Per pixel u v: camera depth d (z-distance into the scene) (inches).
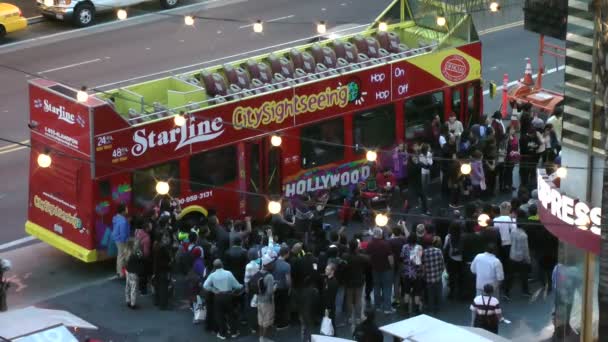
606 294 959.0
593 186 1013.2
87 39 2033.7
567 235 1013.8
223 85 1374.3
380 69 1444.4
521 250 1187.9
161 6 2194.9
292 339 1139.9
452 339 898.1
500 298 1211.2
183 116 1248.8
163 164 1290.6
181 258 1170.0
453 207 1438.2
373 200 1386.6
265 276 1105.4
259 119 1355.8
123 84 1818.4
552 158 1444.4
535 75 1854.1
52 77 1844.2
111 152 1244.5
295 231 1256.2
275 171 1385.3
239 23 2118.6
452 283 1207.6
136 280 1187.9
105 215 1257.4
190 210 1321.4
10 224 1393.9
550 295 1216.2
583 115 1011.3
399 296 1193.4
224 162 1343.5
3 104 1728.6
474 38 1535.4
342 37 1525.6
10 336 879.1
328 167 1427.2
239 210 1366.9
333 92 1408.7
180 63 1916.8
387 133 1475.1
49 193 1291.8
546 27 1202.0
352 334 1149.1
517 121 1498.5
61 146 1262.3
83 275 1277.1
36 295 1230.3
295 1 2246.6
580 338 1058.1
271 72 1435.8
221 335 1138.7
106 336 1141.1
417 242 1170.6
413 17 1588.3
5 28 2003.0
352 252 1138.0
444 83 1510.8
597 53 987.3
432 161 1435.8
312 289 1114.1
